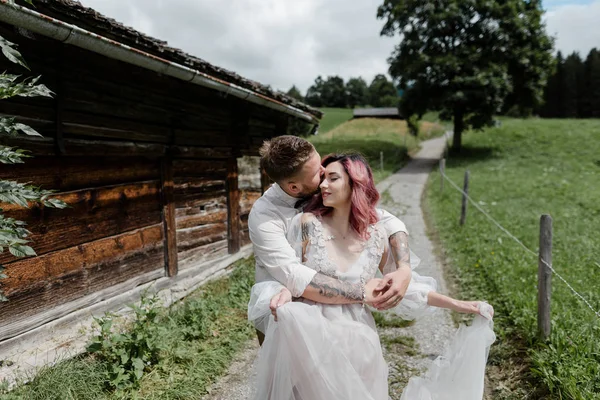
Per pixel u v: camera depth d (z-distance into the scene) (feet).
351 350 5.92
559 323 11.59
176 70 12.69
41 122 10.77
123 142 13.39
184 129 16.47
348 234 6.44
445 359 7.38
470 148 90.33
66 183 11.73
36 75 10.57
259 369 6.22
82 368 9.81
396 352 12.10
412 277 7.21
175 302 14.10
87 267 12.39
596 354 9.68
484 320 6.81
